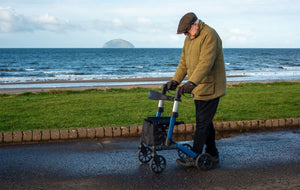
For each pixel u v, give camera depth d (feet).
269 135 17.81
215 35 11.80
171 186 10.42
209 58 11.48
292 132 18.53
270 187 10.31
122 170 12.01
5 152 14.24
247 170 12.05
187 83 11.30
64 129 16.88
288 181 10.85
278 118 20.90
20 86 65.05
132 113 22.75
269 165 12.62
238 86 44.11
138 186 10.41
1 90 54.34
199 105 12.34
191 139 17.08
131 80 82.74
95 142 16.17
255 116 21.53
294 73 113.70
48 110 23.80
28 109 24.23
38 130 16.53
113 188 10.23
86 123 19.21
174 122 11.60
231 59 273.33
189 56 12.23
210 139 12.93
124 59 281.95
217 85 12.19
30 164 12.59
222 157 13.79
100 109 24.26
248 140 16.74
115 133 17.51
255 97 30.91
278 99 29.45
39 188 10.19
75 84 70.38
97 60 259.80
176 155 14.16
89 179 11.03
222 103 27.17
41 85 67.72
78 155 13.91
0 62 216.74
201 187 10.34
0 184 10.50
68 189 10.11
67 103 27.20
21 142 16.05
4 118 20.70
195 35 11.80
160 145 11.51
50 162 12.87
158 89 42.68
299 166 12.50
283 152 14.51
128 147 15.30
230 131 18.84
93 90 41.52
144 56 359.25
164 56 361.92
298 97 30.81
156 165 11.67
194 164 12.05
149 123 11.58
